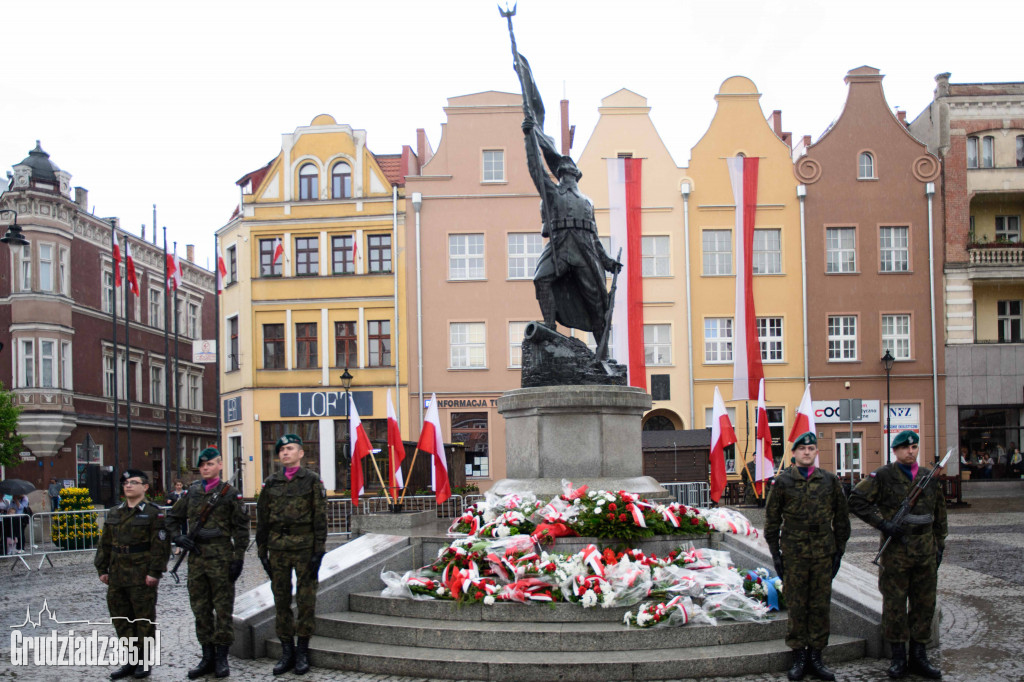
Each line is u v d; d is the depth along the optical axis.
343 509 22.23
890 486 8.11
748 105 35.88
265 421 35.34
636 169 35.16
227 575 8.48
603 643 8.23
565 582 8.82
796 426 16.33
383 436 35.03
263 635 9.21
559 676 7.78
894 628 7.95
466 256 35.56
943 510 8.19
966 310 35.50
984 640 9.38
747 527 10.43
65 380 40.12
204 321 54.72
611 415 11.38
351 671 8.36
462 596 8.89
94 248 43.41
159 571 8.62
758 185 35.59
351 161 35.78
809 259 35.41
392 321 35.22
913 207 35.66
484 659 7.98
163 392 48.78
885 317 35.44
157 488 46.59
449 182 35.56
